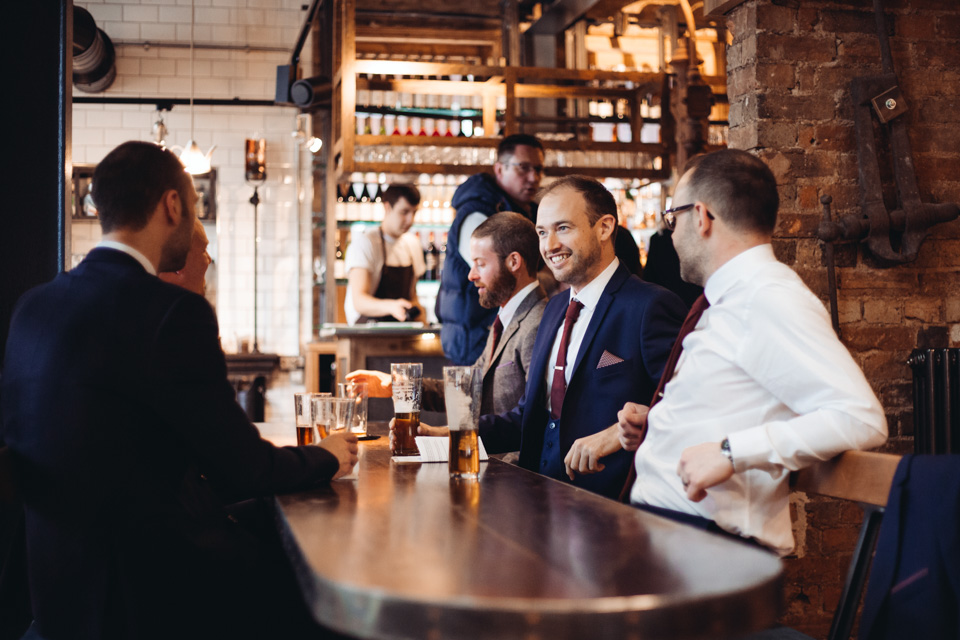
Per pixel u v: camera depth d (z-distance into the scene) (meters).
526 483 1.77
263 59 7.96
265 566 1.74
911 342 3.09
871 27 3.10
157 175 1.82
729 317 1.71
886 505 1.38
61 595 1.58
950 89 3.15
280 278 7.95
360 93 6.92
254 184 7.91
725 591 0.95
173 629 1.58
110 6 7.77
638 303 2.29
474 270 2.95
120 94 7.79
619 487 2.23
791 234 3.03
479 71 6.39
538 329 2.60
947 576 1.29
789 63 3.04
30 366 1.65
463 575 1.02
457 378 1.86
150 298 1.65
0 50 2.56
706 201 1.79
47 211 2.58
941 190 3.13
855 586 1.51
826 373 1.56
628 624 0.90
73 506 1.58
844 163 3.07
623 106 7.28
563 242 2.39
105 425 1.59
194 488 1.99
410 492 1.66
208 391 1.64
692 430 1.74
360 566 1.07
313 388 6.71
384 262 6.08
